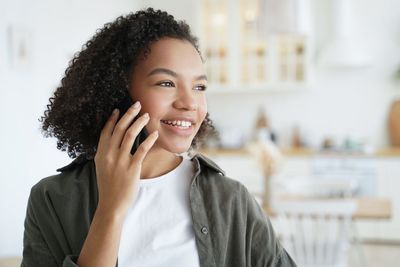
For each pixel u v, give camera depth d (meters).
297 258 2.95
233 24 5.30
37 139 3.48
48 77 3.60
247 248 0.97
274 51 5.21
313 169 4.88
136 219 0.93
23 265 0.97
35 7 3.45
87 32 4.23
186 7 5.68
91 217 0.94
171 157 0.99
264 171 3.25
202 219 0.94
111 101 0.92
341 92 5.37
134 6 5.49
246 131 5.62
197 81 0.90
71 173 0.99
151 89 0.88
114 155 0.83
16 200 3.25
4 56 3.14
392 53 5.22
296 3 3.12
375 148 5.21
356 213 3.03
